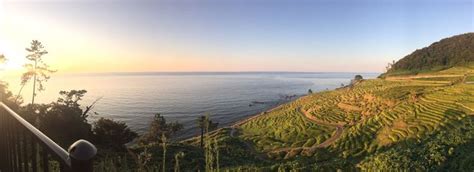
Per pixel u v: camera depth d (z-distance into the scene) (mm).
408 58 171375
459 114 61094
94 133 33344
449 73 125062
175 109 121312
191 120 97625
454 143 42656
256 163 44656
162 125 49812
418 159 37281
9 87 29750
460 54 151125
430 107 69375
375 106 84375
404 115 67312
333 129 71375
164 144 5098
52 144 1962
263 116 98750
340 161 44500
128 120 92062
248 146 62469
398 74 148625
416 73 142500
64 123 27781
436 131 54062
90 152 1470
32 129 2465
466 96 73500
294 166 40156
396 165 35750
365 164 39219
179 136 74562
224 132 77438
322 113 88438
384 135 59125
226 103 144750
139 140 48812
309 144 61688
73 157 1444
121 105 126812
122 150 27453
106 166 5578
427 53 166125
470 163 35031
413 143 49375
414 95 82125
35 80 36062
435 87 91688
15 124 3203
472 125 53188
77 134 28719
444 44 170625
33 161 2529
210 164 4988
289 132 73188
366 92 103938
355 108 88250
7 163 3682
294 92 195750
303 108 101125
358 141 58969
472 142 43125
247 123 90125
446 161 36312
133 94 174500
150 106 127812
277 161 50875
